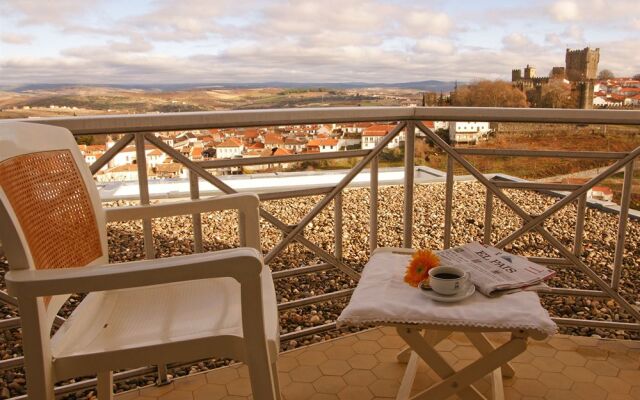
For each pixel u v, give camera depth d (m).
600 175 1.94
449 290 1.21
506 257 1.41
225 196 1.45
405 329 1.26
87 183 1.34
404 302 1.21
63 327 1.14
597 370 1.87
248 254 0.95
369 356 1.99
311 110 1.82
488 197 2.05
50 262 1.10
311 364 1.95
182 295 1.32
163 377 1.81
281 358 1.99
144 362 1.03
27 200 1.07
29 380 0.96
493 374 1.68
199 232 1.85
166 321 1.19
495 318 1.13
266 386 1.02
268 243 4.00
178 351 1.04
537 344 2.04
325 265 2.13
